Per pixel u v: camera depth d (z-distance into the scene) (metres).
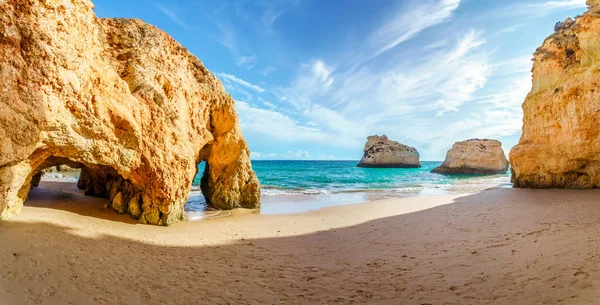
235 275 5.98
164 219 10.38
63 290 4.52
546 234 7.20
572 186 16.83
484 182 33.91
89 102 7.98
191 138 12.24
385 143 73.56
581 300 3.77
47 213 8.27
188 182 11.55
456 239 8.05
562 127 16.48
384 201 17.61
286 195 22.48
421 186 29.44
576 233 6.88
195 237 9.10
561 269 4.90
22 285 4.43
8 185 6.59
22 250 5.55
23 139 6.25
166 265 6.28
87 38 8.09
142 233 8.77
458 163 50.06
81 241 6.84
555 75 17.78
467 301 4.41
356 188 27.77
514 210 11.48
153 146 9.97
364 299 4.84
